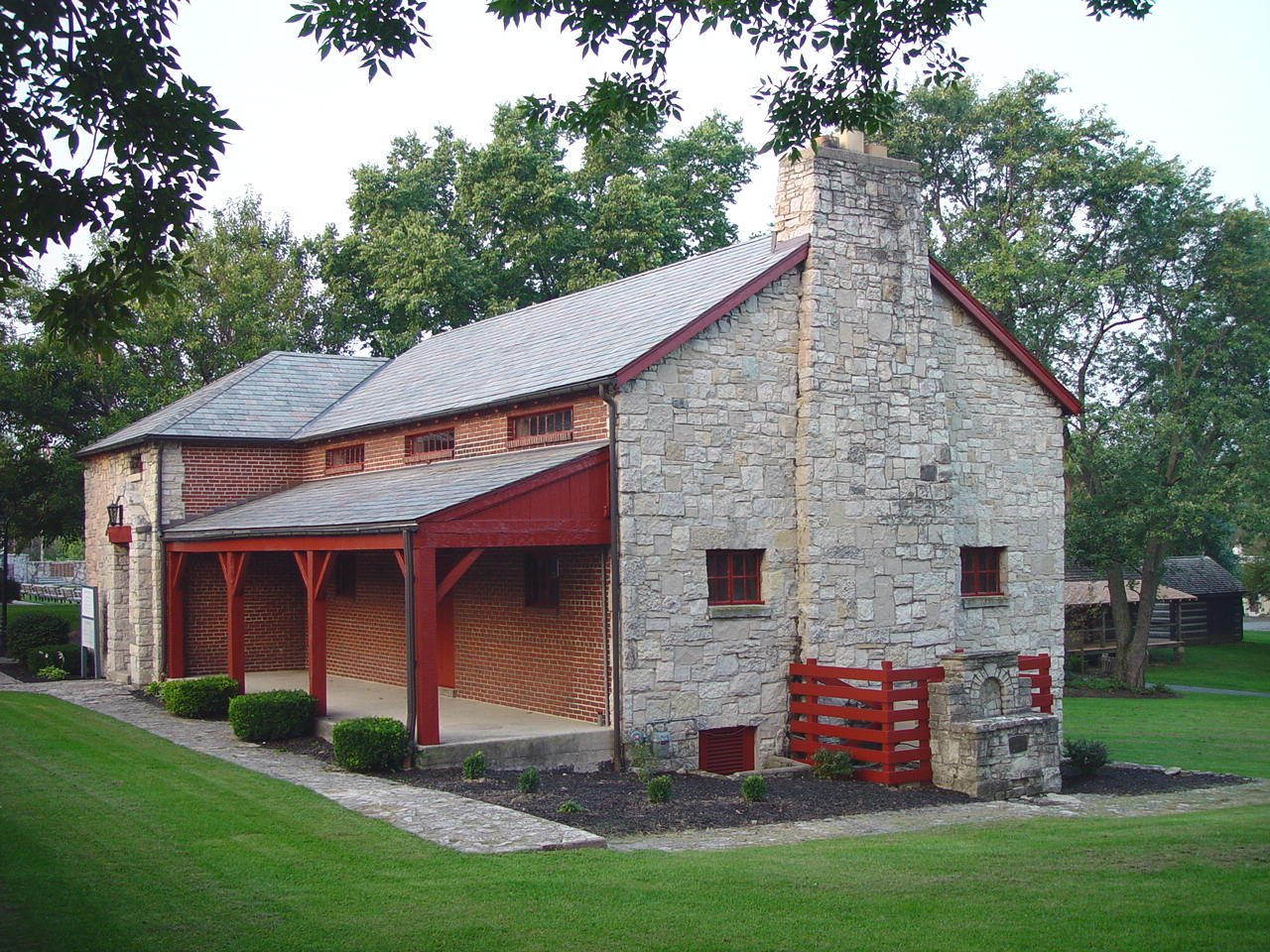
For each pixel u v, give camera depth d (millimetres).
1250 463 35125
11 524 32562
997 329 19719
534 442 17906
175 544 22312
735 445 16578
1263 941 7672
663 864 9797
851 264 17359
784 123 12523
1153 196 35250
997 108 36906
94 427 32531
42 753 14984
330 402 26125
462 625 19422
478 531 14781
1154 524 34969
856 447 17250
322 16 10078
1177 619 46844
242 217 46094
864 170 17562
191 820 11242
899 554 17547
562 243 35281
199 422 23875
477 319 36000
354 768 14172
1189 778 17938
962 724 15172
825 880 9281
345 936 7820
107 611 25281
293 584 24641
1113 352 37312
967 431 19484
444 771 14305
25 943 7672
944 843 11125
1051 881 9336
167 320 35031
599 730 15547
